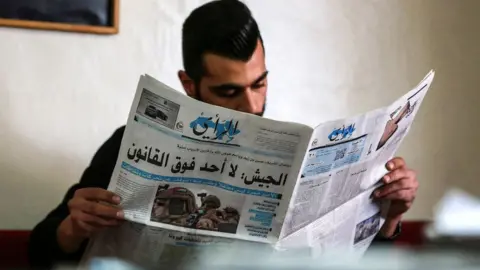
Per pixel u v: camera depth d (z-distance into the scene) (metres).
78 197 0.89
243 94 1.00
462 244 0.55
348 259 0.60
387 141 0.95
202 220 0.88
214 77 1.00
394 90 1.58
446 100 1.63
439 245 0.54
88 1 1.32
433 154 1.64
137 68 1.39
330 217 0.95
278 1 1.47
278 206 0.87
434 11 1.59
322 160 0.87
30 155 1.33
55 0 1.30
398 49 1.58
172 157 0.83
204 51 1.00
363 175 0.95
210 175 0.85
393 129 0.94
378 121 0.89
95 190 0.88
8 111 1.31
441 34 1.60
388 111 0.89
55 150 1.35
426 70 1.60
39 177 1.34
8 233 1.21
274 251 0.89
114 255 0.87
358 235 1.02
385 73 1.57
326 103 1.53
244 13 1.02
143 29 1.38
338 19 1.52
